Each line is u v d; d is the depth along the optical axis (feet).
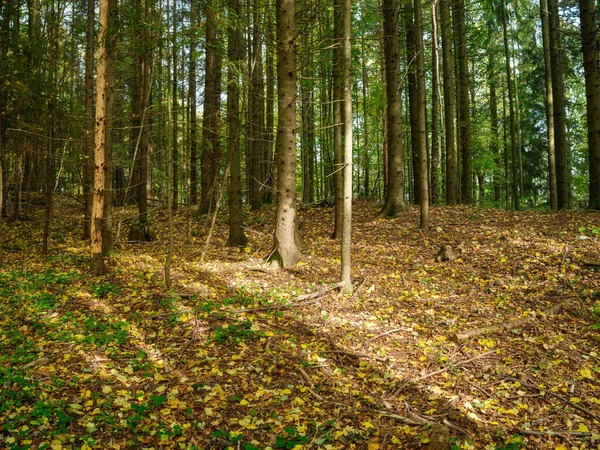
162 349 19.84
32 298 25.38
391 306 25.00
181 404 15.52
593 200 36.50
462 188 57.21
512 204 78.89
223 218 52.37
